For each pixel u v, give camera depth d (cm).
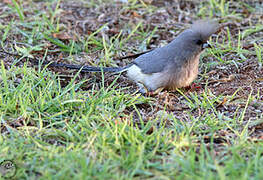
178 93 1076
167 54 1027
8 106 891
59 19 1421
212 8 1491
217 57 1206
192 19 1458
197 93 1049
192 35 1004
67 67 1125
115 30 1377
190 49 1011
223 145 794
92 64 1202
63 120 876
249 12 1490
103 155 737
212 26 1009
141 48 1298
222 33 1362
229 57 1221
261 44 1270
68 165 693
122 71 1118
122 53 1274
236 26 1403
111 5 1523
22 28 1338
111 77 1163
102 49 1293
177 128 853
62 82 1115
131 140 774
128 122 887
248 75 1125
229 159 725
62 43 1297
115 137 784
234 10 1498
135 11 1482
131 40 1348
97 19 1441
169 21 1444
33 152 746
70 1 1554
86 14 1475
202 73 1170
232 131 851
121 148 760
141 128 878
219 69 1171
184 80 1043
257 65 1162
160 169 704
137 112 902
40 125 834
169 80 1031
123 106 936
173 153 742
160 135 821
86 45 1284
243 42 1300
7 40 1264
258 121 866
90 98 944
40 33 1312
